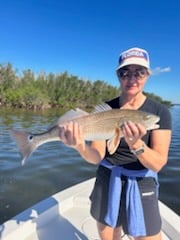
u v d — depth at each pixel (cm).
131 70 93
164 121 92
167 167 357
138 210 94
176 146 536
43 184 286
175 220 135
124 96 99
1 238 113
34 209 140
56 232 130
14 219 129
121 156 96
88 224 138
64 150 448
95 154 97
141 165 95
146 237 94
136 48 94
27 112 1608
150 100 97
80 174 325
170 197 255
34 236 126
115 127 87
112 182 98
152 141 92
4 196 251
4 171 326
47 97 2545
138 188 95
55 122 92
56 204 146
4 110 1702
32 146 94
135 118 86
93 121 88
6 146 471
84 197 156
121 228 111
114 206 97
